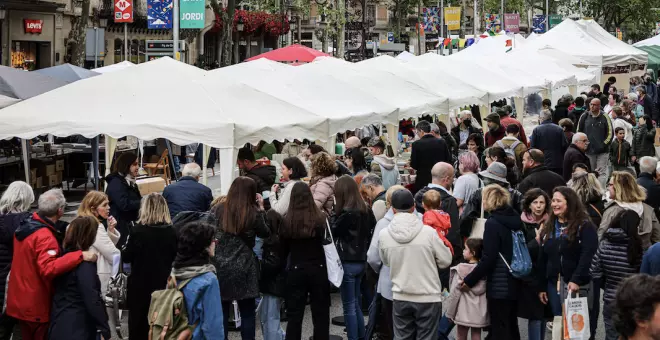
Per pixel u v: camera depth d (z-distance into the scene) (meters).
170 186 11.06
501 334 8.76
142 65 14.22
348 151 14.47
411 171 18.22
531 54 30.64
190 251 7.35
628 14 88.81
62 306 8.24
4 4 38.78
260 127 13.00
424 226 8.56
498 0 85.69
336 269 8.97
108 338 8.31
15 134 12.79
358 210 9.59
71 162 21.80
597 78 34.19
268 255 9.06
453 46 66.06
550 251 8.79
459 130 22.28
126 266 11.76
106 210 9.53
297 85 16.95
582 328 8.28
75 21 44.59
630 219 8.62
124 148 22.64
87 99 13.30
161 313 7.21
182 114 12.88
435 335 8.57
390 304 9.05
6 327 8.72
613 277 8.64
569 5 90.88
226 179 12.58
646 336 4.44
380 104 17.17
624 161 19.59
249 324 9.11
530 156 12.27
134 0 49.75
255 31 66.31
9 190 9.10
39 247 8.32
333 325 10.90
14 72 19.25
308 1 57.16
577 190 10.53
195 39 58.53
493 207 8.68
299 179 10.39
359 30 72.88
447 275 9.55
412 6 79.25
